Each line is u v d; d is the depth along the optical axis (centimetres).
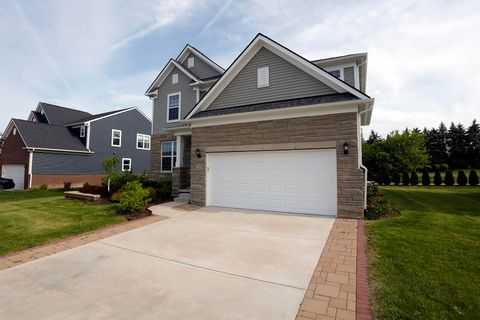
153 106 1706
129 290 346
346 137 769
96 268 422
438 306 284
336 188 780
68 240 580
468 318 263
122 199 816
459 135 4397
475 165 4231
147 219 777
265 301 313
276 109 848
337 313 284
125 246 533
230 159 967
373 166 2294
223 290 342
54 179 2178
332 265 416
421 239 517
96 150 2470
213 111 1053
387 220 699
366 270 390
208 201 1001
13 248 521
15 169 2206
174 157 1579
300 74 937
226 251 493
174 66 1647
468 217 744
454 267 385
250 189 922
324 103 779
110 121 2605
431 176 2739
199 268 416
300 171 837
